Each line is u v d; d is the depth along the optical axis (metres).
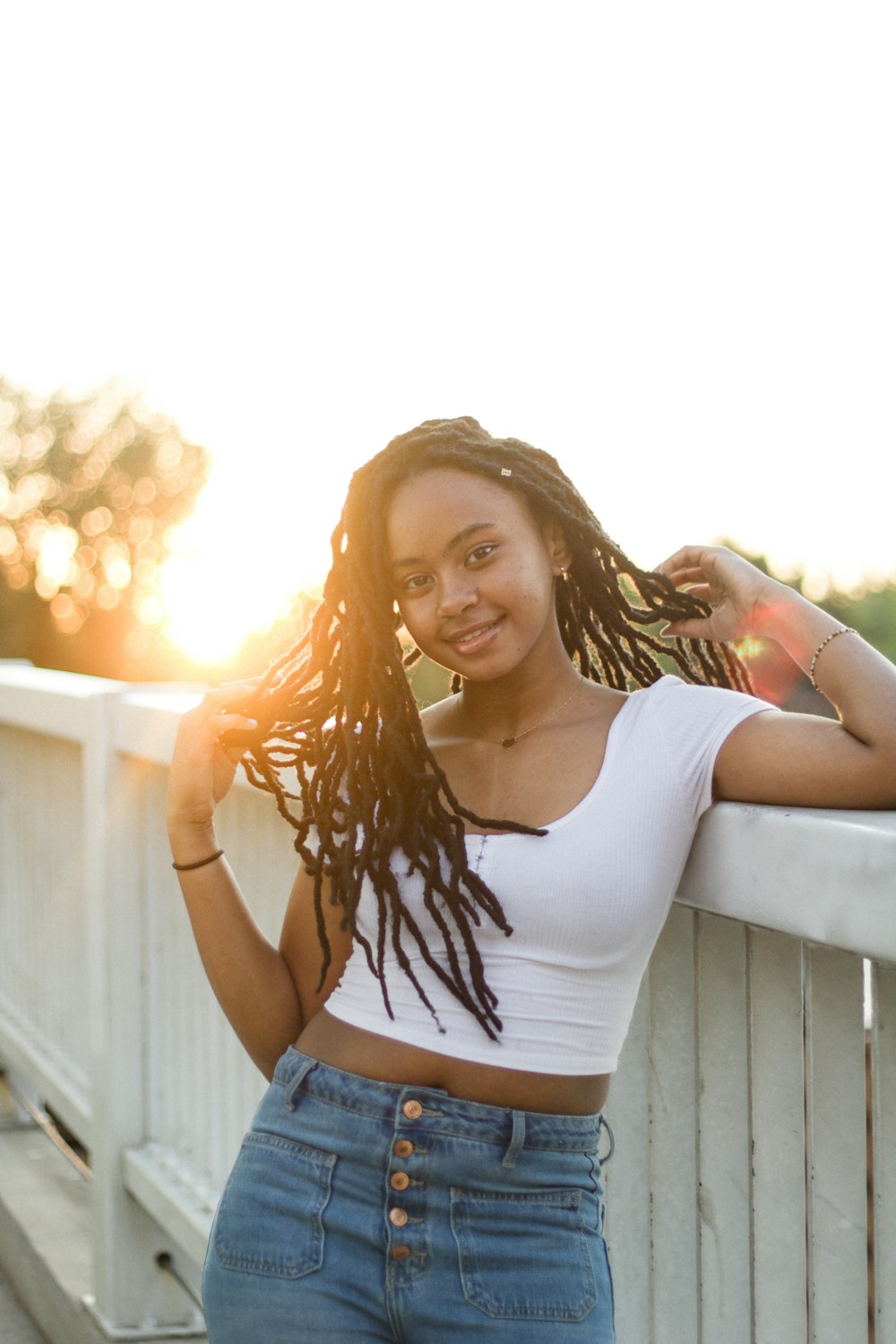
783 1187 1.60
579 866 1.56
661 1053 1.82
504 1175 1.56
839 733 1.51
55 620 37.22
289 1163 1.64
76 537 37.34
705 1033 1.72
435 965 1.60
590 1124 1.61
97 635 37.31
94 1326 3.28
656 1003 1.83
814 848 1.40
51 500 37.25
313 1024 1.76
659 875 1.58
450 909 1.60
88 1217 3.87
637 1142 1.92
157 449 37.62
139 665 37.19
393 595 1.71
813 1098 1.53
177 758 1.84
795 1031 1.58
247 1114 2.89
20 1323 3.73
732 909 1.54
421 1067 1.62
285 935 1.88
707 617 1.82
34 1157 4.30
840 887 1.37
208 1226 2.83
